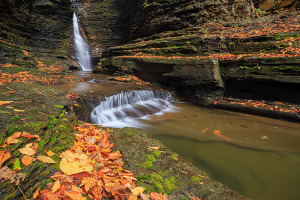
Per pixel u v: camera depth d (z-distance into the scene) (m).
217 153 3.72
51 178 1.74
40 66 14.52
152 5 14.68
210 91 8.15
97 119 5.47
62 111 3.20
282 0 12.38
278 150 3.90
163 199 1.82
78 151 2.24
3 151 1.61
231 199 2.02
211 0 12.17
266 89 7.08
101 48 25.77
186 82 8.68
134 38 17.75
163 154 2.80
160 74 10.37
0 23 14.41
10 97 3.31
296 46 6.75
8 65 11.41
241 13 12.09
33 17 18.27
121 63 12.81
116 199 1.70
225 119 6.15
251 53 7.85
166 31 13.90
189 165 2.63
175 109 7.47
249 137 4.62
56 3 20.95
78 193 1.62
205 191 2.08
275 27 9.21
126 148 2.84
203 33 10.95
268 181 2.81
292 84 6.36
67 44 22.72
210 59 7.94
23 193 1.50
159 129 5.16
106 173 1.99
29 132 2.06
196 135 4.73
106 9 26.19
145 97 8.20
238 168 3.16
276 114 6.03
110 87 8.70
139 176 2.14
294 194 2.49
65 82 9.21
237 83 8.09
